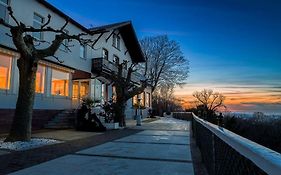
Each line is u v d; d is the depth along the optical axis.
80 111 16.06
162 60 49.91
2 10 14.24
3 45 13.87
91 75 22.39
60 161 6.80
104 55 25.77
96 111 18.86
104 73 21.92
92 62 22.66
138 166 6.37
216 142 4.25
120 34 29.58
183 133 14.51
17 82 14.73
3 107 13.77
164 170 6.02
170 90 59.19
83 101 17.86
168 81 50.66
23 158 7.14
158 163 6.72
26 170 5.85
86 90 21.66
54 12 18.19
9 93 14.19
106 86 24.83
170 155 7.83
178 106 60.44
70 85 19.70
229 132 3.35
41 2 16.84
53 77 17.98
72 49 20.11
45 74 17.25
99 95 22.41
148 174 5.66
